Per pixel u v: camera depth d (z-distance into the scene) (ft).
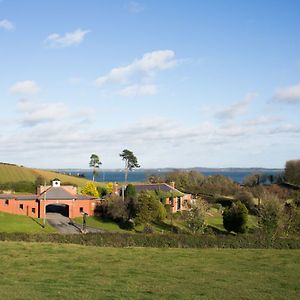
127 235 155.63
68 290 77.77
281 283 90.33
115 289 79.77
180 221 270.87
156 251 131.75
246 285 87.40
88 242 151.53
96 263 109.19
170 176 483.51
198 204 226.17
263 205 204.03
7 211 292.40
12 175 438.40
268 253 132.98
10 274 93.30
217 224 261.24
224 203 354.33
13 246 132.57
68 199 292.81
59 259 113.19
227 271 103.04
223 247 152.76
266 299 76.07
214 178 470.39
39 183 397.80
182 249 139.13
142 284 85.40
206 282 89.30
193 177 485.97
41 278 89.40
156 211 252.83
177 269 103.86
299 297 78.33
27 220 268.00
